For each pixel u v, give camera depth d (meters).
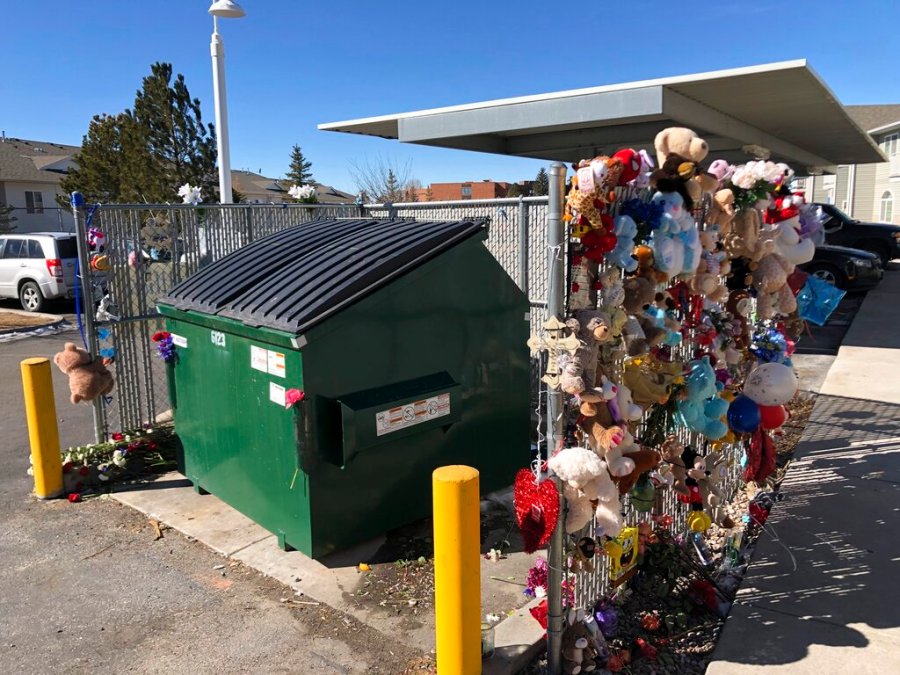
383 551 4.04
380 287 3.74
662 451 3.44
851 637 3.12
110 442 5.62
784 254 3.90
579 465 2.52
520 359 4.65
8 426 6.71
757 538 4.11
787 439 5.79
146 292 5.89
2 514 4.65
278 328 3.57
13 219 33.16
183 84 24.72
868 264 13.94
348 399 3.68
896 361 8.54
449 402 4.11
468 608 2.67
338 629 3.31
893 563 3.76
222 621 3.39
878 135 30.94
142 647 3.21
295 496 3.77
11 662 3.11
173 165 24.86
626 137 6.02
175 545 4.18
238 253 4.97
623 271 2.78
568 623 2.95
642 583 3.55
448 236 4.18
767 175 3.46
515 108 5.05
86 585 3.75
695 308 3.36
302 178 57.72
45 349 10.93
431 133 5.49
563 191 2.53
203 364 4.42
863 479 4.90
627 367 2.97
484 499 4.69
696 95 4.82
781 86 4.48
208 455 4.56
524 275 6.22
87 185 25.98
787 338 4.39
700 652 3.14
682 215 2.81
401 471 4.06
